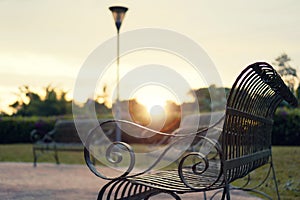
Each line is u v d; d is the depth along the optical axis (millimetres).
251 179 6625
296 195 5371
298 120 12508
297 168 7227
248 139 3311
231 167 2807
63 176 7594
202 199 5164
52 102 21859
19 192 5797
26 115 21203
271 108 4234
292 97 3932
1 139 17500
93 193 5715
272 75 3004
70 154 12742
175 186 2869
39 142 9633
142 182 2943
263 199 5125
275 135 12648
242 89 2871
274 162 7926
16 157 11734
